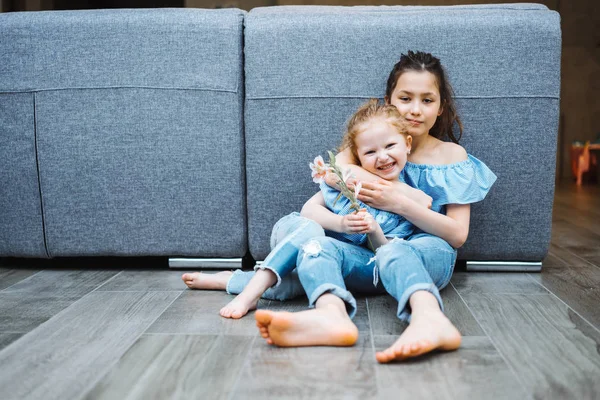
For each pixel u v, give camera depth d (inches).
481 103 61.8
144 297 55.3
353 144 55.2
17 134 65.4
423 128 57.1
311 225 50.8
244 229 65.7
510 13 62.0
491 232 63.6
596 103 202.1
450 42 61.4
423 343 37.4
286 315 40.4
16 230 67.0
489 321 47.3
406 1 198.8
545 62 61.2
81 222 66.2
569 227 97.7
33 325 47.1
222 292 56.8
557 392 33.8
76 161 65.2
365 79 62.2
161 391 34.3
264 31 62.6
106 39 63.6
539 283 60.2
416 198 54.3
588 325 46.3
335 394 33.6
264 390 34.2
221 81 63.4
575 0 198.2
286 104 62.9
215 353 40.3
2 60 64.7
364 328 45.5
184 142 64.2
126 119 64.2
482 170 58.6
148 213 65.6
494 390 34.1
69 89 64.4
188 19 63.2
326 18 62.6
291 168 63.7
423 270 43.6
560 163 204.7
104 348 41.6
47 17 64.4
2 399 33.6
